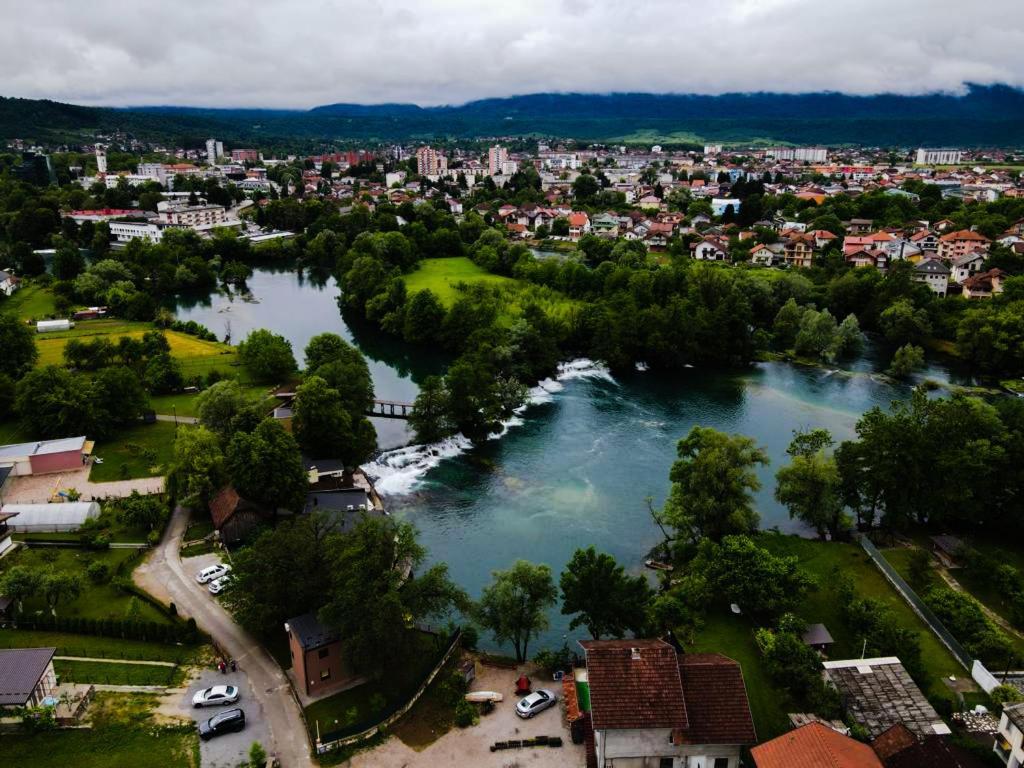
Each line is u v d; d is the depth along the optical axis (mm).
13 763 61750
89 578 91438
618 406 169125
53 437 133625
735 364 199125
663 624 85875
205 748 65375
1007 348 184000
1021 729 61844
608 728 59156
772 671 76188
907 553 104188
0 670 67375
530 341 187625
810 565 100938
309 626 75125
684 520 102625
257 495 107812
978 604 86500
